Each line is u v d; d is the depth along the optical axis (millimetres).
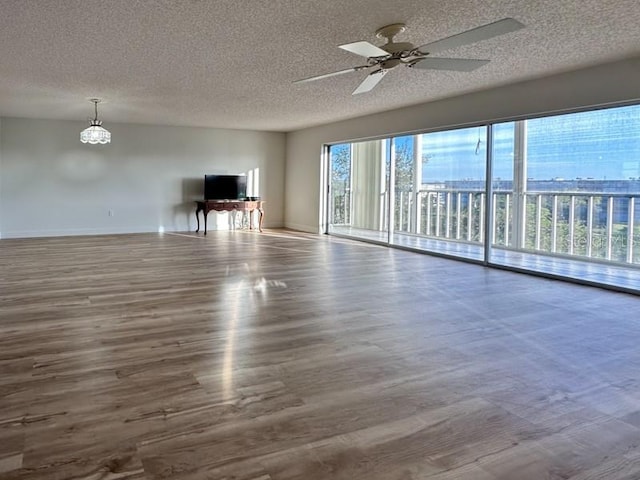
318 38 3795
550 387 2488
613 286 4688
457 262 6277
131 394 2369
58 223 8828
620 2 3086
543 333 3352
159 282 4895
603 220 5715
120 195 9242
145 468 1764
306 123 9000
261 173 10391
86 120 8688
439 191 7094
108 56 4332
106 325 3455
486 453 1886
